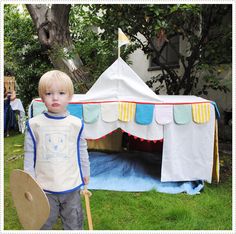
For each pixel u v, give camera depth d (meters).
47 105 2.22
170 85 6.17
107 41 6.06
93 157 4.89
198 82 6.29
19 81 8.33
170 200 3.34
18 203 2.21
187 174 3.75
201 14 5.40
